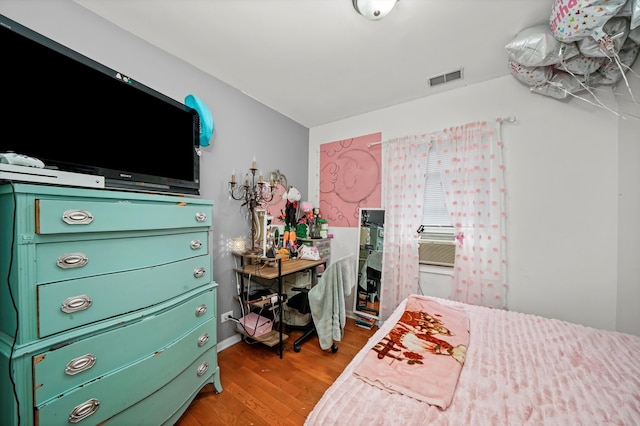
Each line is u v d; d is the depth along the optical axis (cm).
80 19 137
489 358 106
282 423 135
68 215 87
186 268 134
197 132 166
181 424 134
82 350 90
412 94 239
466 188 215
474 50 175
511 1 134
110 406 97
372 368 96
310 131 324
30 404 78
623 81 160
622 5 106
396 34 159
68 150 105
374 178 274
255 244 228
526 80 174
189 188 160
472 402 80
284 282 245
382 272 255
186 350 130
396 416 73
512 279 201
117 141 123
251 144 242
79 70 110
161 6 138
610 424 71
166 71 176
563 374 95
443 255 229
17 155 84
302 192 312
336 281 209
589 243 176
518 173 200
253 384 167
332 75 207
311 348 214
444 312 153
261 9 139
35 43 97
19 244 78
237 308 226
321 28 154
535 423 71
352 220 289
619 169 166
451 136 223
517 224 200
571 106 182
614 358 106
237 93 228
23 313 78
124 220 103
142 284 111
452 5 137
